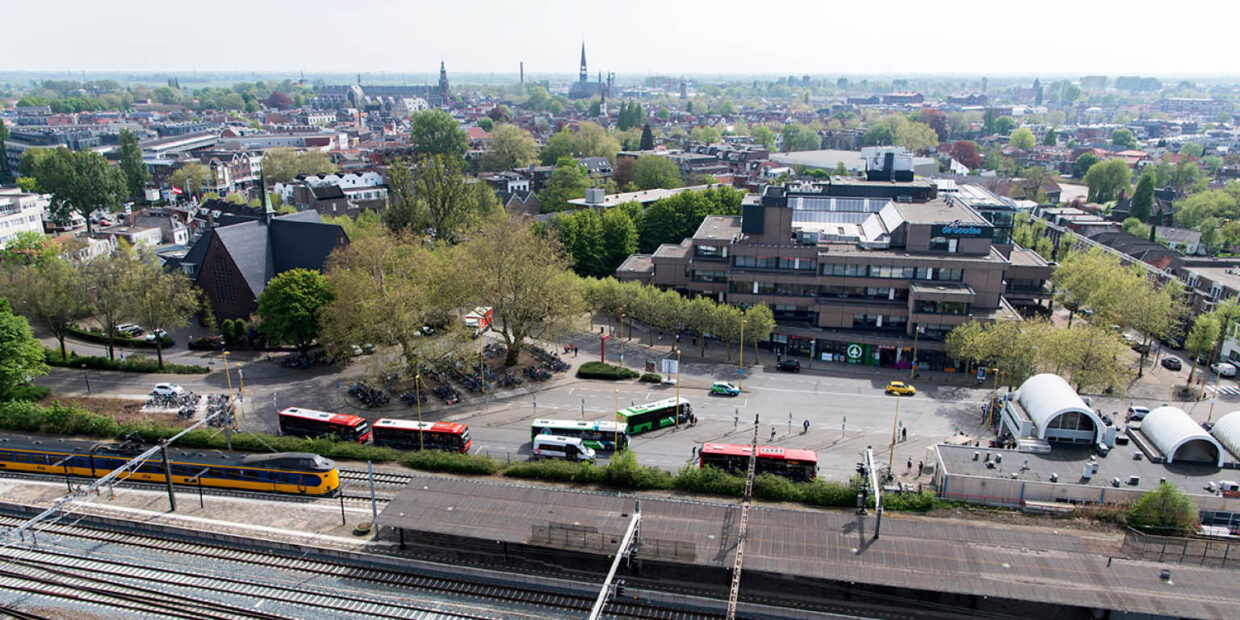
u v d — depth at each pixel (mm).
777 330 139375
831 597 71562
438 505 80188
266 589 74000
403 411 113375
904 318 136375
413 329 118875
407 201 193875
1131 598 64938
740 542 67438
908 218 146250
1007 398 105938
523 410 114000
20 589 74312
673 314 137875
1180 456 90250
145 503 88625
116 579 75812
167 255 184750
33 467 95812
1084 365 114188
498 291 125875
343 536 81375
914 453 99188
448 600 71938
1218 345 142500
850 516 77188
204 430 103188
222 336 141750
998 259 135000
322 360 132500
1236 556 72812
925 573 67812
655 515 77688
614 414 111812
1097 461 90500
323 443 99438
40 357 115625
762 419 110438
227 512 86438
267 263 150250
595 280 157625
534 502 80875
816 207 168250
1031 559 70250
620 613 69812
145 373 128375
